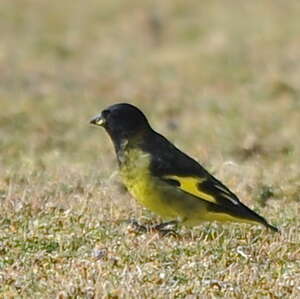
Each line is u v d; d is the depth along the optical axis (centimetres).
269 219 1306
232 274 1094
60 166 1642
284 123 2169
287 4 3441
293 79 2570
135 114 1216
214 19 3362
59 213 1277
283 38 3078
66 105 2334
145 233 1220
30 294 1034
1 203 1303
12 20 3450
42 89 2506
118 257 1134
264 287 1068
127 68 2875
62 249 1163
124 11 3544
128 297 1023
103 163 1730
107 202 1341
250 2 3494
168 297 1031
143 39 3262
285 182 1512
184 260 1134
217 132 2056
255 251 1173
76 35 3319
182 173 1195
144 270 1095
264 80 2559
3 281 1065
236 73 2697
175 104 2370
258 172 1608
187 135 2073
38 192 1375
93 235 1206
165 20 3397
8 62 2892
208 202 1191
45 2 3662
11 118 2147
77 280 1060
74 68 2878
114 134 1220
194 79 2683
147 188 1198
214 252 1165
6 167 1675
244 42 3052
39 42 3189
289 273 1111
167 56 3003
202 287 1059
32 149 1914
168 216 1211
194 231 1239
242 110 2281
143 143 1212
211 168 1616
